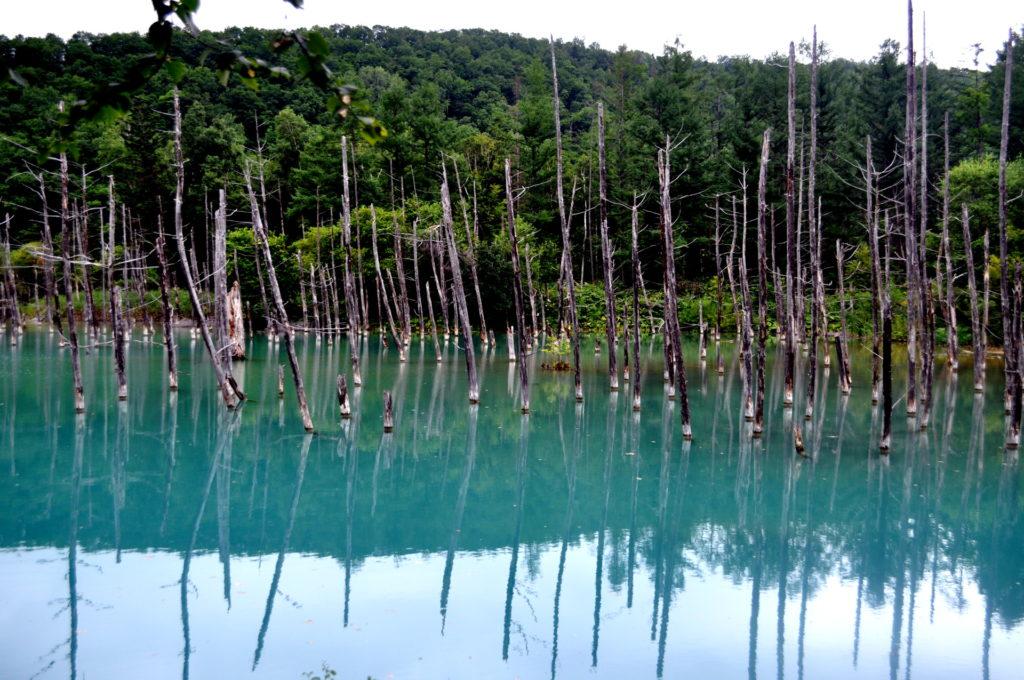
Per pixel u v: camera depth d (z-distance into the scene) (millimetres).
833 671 8242
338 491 14680
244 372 29766
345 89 3340
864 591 10391
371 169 54156
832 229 47125
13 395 22875
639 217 50250
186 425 19688
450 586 10383
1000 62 48250
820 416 22422
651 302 45688
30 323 47969
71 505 13297
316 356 36156
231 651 8320
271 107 67250
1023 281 30469
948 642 8938
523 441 18844
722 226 50250
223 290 29125
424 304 48906
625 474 16062
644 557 11609
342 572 10750
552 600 10023
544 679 7938
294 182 55188
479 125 78688
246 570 10703
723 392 26344
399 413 22047
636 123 53656
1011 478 15805
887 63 51969
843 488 15125
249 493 14359
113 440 17922
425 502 14148
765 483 15406
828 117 50656
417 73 89438
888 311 17188
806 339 39062
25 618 8969
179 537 11969
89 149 53000
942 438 19453
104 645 8352
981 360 25703
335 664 8102
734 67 66625
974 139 48406
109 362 31281
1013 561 11477
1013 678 8117
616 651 8625
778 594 10305
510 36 112250
